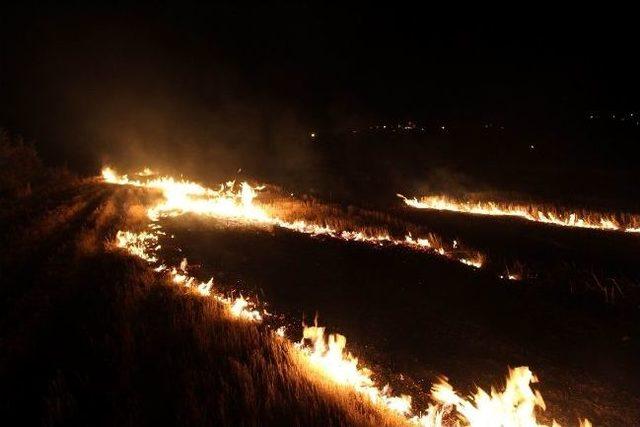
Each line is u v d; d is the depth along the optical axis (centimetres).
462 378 543
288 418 429
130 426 415
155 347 560
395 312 715
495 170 2469
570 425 463
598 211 1405
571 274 823
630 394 501
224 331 605
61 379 486
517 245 1030
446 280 830
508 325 666
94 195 1549
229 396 457
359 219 1280
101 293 718
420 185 2219
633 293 724
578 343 606
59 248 919
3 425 430
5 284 745
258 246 1029
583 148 2769
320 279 847
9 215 1229
